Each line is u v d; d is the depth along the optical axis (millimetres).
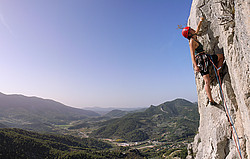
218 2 3789
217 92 4477
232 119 3744
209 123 5172
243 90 2857
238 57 3023
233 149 3996
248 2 2537
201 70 4086
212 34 4492
